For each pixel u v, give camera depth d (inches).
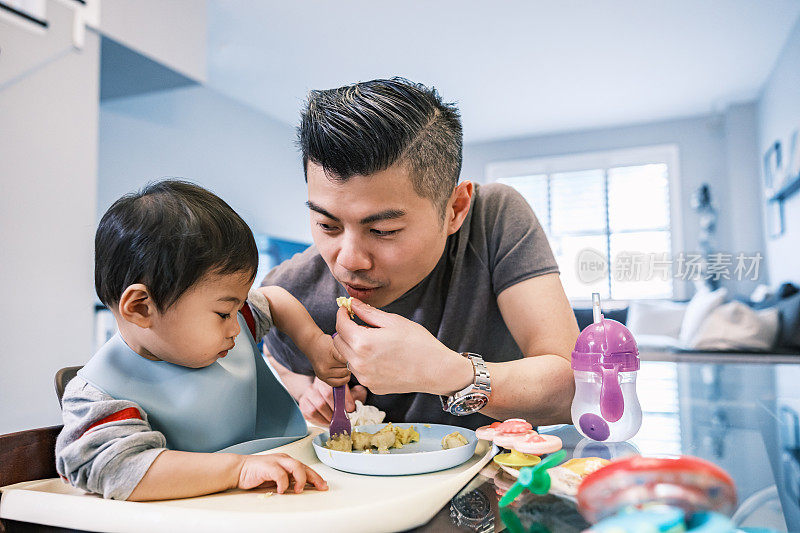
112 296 22.7
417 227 24.9
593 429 22.8
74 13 92.3
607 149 241.6
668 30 155.0
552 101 208.5
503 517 15.4
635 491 12.7
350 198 23.5
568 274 241.8
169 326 22.0
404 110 23.2
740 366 54.2
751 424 26.6
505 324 36.3
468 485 19.1
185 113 175.5
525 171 253.9
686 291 217.2
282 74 179.8
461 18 146.3
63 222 89.8
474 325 34.9
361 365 24.5
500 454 20.7
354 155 22.4
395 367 24.2
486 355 36.4
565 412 27.4
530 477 16.2
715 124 223.5
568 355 29.8
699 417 28.5
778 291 150.5
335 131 22.5
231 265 23.0
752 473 18.4
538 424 27.7
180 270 21.5
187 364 23.3
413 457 20.4
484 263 34.9
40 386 85.1
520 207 35.6
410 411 35.4
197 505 17.6
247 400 25.3
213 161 186.9
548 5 140.7
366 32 153.1
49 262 87.4
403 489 18.9
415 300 35.1
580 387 23.4
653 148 234.4
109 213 23.5
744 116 215.5
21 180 83.6
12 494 17.6
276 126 222.1
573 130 245.1
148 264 21.5
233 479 19.0
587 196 243.9
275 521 15.0
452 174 26.1
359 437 24.5
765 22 152.0
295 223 230.8
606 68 179.5
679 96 205.9
